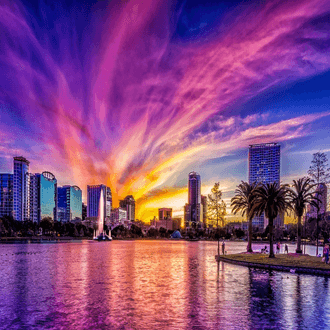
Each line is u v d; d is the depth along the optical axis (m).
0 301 27.50
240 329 20.16
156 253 95.44
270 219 62.19
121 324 21.08
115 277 41.31
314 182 80.44
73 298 28.53
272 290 31.78
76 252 95.12
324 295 29.53
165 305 25.91
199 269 49.56
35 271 48.12
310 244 162.88
